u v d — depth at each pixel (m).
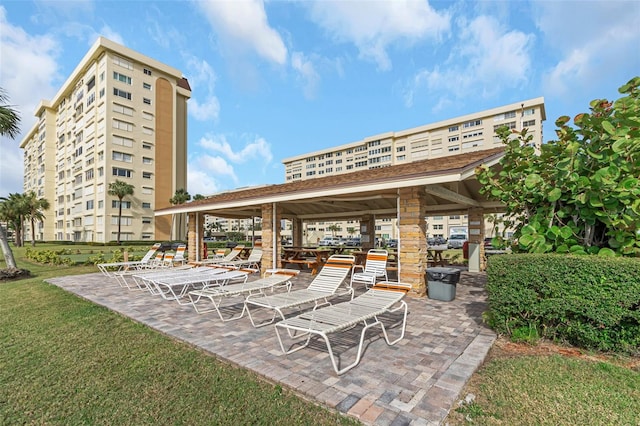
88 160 40.91
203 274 7.66
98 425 2.54
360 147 78.12
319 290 5.75
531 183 4.43
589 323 3.62
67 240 47.72
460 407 2.66
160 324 5.03
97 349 4.06
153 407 2.76
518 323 4.16
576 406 2.63
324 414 2.58
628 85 4.16
